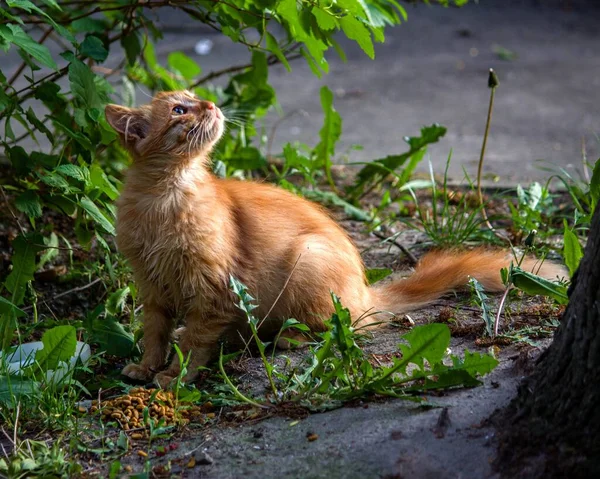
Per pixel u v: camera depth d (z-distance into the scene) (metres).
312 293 4.90
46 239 6.17
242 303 4.21
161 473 3.59
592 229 3.26
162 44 13.77
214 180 5.06
